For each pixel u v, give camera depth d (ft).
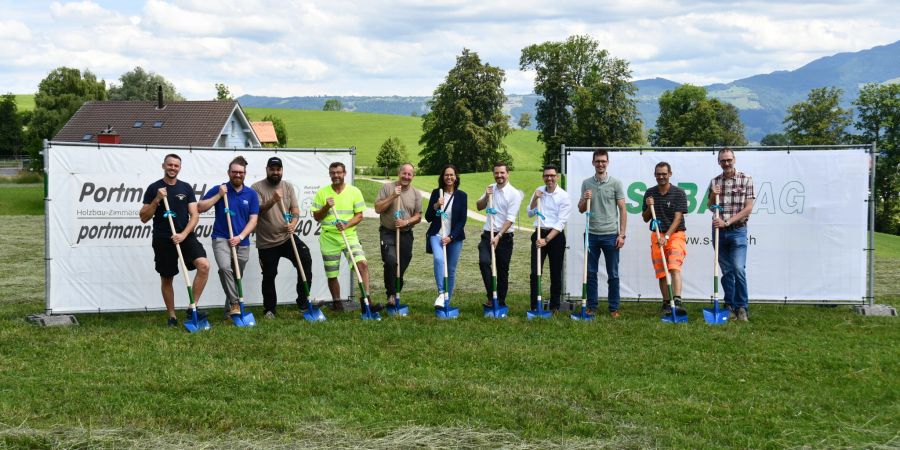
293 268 39.70
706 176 39.81
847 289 39.60
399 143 270.46
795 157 39.52
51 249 36.24
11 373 26.25
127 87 284.20
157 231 33.99
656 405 23.29
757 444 20.31
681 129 259.60
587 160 40.19
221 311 39.27
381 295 44.96
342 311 38.01
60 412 22.40
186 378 25.54
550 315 36.22
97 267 37.09
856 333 33.09
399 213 37.09
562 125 275.18
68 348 29.73
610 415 22.47
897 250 109.91
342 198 37.27
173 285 38.37
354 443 20.39
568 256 40.42
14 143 292.20
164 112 181.47
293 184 39.70
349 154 40.19
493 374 26.48
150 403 23.18
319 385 25.03
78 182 36.65
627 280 40.22
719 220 35.60
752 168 39.78
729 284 36.27
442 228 36.83
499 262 37.40
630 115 258.37
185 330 33.14
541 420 22.02
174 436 20.85
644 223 40.01
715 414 22.65
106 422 21.76
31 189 187.11
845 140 217.15
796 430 21.30
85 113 184.44
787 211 39.70
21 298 45.09
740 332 32.94
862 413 22.80
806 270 39.70
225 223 34.86
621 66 258.37
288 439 20.63
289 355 28.68
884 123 207.62
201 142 174.19
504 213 37.52
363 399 23.70
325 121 419.74
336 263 37.55
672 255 36.47
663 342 31.01
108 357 28.43
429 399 23.85
